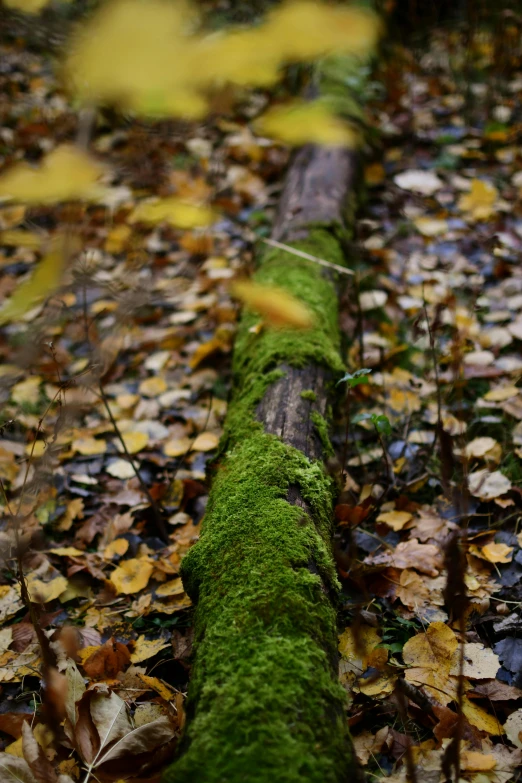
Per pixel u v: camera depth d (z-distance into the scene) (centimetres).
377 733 127
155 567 150
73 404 132
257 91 297
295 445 142
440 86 312
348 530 149
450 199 229
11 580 150
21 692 136
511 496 154
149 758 124
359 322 175
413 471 161
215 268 211
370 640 136
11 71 346
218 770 110
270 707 113
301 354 156
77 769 124
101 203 212
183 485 162
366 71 273
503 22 271
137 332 200
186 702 119
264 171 268
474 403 172
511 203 221
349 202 206
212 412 179
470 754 124
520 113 282
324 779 110
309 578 123
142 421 178
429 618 139
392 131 279
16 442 174
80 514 161
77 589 150
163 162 236
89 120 69
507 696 130
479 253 205
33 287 97
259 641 118
